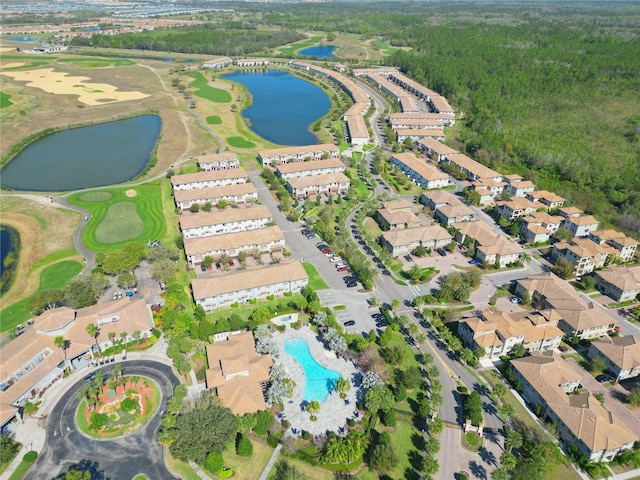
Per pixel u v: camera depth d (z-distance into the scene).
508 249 177.38
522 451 106.88
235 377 117.94
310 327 143.62
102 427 109.81
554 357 126.25
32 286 159.62
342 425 112.00
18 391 113.19
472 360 127.50
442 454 105.25
